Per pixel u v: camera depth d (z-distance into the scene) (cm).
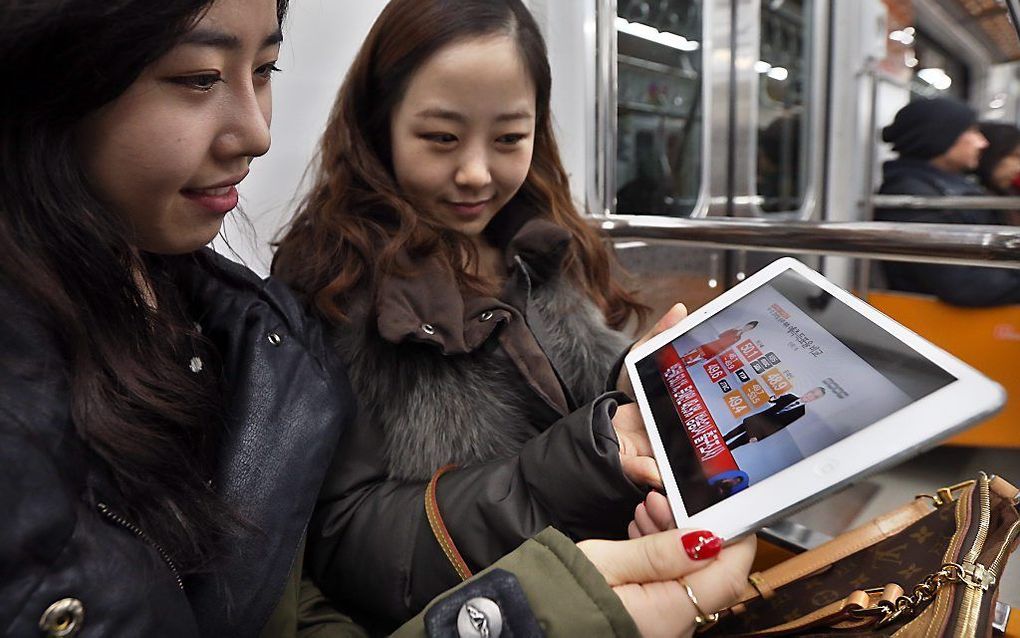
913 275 218
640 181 222
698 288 247
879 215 279
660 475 60
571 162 195
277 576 57
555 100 189
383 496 74
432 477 75
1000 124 272
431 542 68
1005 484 55
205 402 52
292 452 61
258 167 117
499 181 91
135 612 40
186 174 46
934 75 352
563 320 97
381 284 80
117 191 45
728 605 52
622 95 210
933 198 249
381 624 74
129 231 47
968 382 47
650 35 215
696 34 232
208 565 52
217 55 45
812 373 57
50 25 36
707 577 51
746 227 110
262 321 67
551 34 185
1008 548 48
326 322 83
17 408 38
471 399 79
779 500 50
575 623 50
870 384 53
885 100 304
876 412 50
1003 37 367
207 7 42
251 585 56
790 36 267
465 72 80
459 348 78
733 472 54
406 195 89
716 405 62
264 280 75
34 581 36
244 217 100
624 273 141
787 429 54
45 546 37
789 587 59
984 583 46
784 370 60
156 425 47
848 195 288
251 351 65
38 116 39
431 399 77
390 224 88
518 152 90
